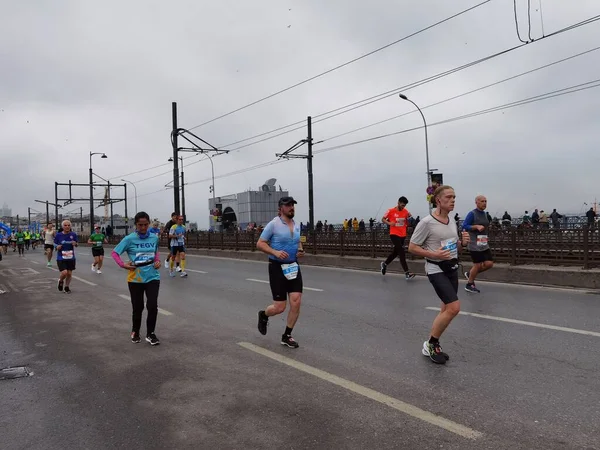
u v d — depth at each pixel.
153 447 3.60
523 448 3.40
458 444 3.48
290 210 6.09
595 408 4.03
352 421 3.93
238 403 4.39
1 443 3.73
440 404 4.22
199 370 5.40
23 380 5.24
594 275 9.83
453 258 5.32
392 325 7.28
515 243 11.70
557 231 10.98
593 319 7.17
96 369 5.57
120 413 4.26
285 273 6.14
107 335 7.29
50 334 7.47
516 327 6.82
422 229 5.29
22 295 11.87
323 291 10.95
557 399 4.25
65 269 12.23
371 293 10.39
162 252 29.61
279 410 4.20
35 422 4.12
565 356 5.45
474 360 5.42
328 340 6.53
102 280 14.73
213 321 8.05
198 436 3.76
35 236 64.06
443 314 5.33
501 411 4.03
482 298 9.16
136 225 6.66
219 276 14.82
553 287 10.23
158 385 4.95
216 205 52.44
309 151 33.56
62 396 4.73
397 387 4.66
